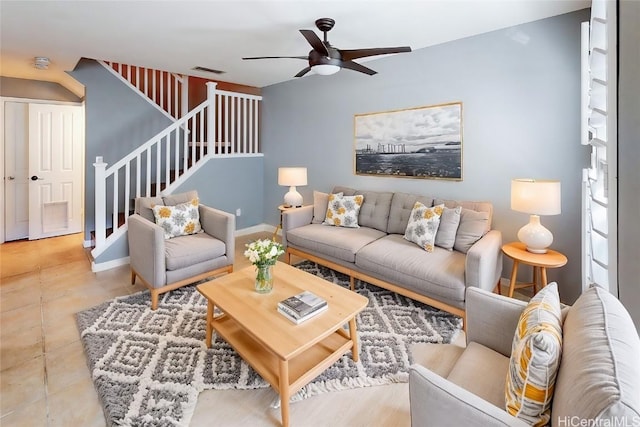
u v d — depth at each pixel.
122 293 3.15
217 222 3.40
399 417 1.73
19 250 4.51
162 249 2.81
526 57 2.90
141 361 2.12
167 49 3.57
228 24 2.90
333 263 3.33
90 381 1.98
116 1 2.48
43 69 4.41
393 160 3.91
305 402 1.84
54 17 2.76
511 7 2.60
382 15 2.73
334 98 4.48
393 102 3.85
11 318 2.68
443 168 3.50
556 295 1.45
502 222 3.15
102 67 4.77
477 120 3.23
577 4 2.55
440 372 2.04
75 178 5.37
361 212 3.84
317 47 2.51
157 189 4.34
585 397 0.84
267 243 2.22
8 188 4.91
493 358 1.47
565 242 2.84
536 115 2.89
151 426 1.65
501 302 1.54
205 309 2.80
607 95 1.11
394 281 2.81
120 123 4.96
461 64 3.28
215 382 1.96
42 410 1.76
